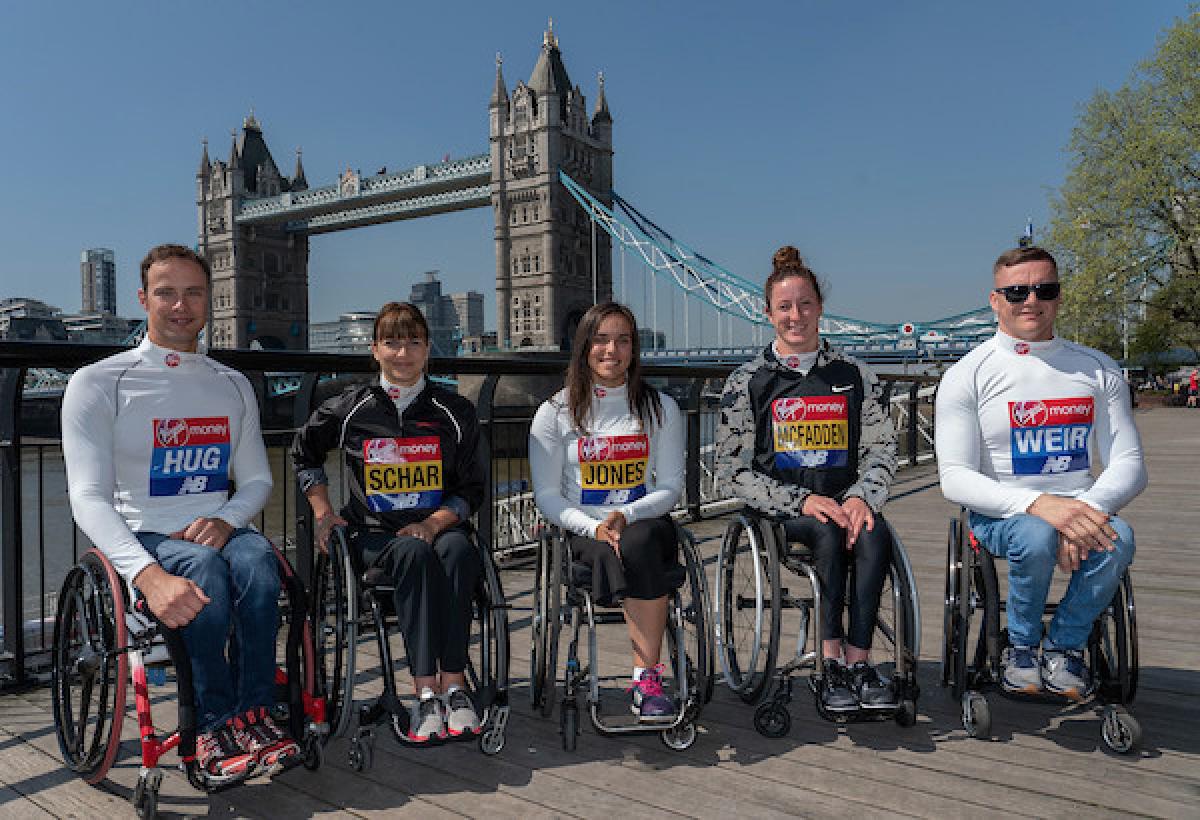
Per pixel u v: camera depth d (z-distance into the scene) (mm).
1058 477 2441
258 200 121625
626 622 2414
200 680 1986
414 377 2486
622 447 2543
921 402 10328
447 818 1928
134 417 2170
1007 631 2482
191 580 2002
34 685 2832
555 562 2320
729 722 2512
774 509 2498
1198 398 25500
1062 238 27562
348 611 2092
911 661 2318
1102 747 2293
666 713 2268
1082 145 27859
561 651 3219
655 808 1965
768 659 2371
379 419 2453
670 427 2609
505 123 100188
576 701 2312
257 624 2057
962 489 2410
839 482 2609
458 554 2238
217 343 124250
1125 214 27047
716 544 5234
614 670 2984
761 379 2678
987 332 49094
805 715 2566
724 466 2645
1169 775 2111
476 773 2176
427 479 2455
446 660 2213
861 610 2344
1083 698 2266
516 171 98625
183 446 2234
